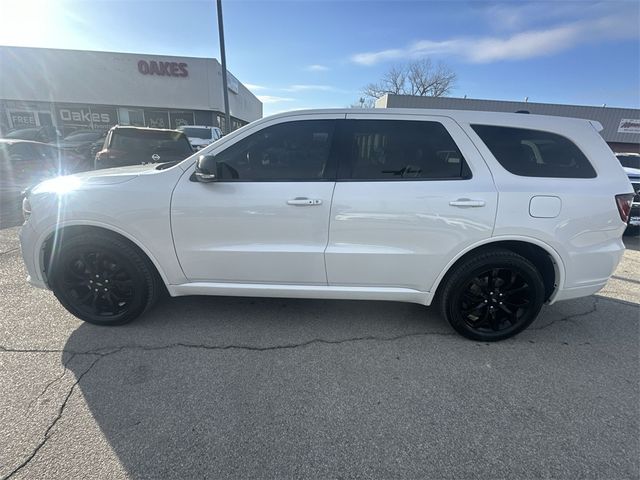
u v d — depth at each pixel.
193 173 2.77
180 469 1.77
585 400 2.31
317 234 2.74
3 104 22.02
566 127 2.79
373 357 2.71
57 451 1.84
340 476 1.76
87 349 2.71
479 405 2.25
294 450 1.90
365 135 2.76
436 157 2.73
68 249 2.83
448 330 3.11
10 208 7.74
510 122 2.77
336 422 2.09
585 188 2.71
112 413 2.11
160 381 2.39
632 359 2.77
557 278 2.84
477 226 2.67
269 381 2.42
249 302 3.51
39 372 2.44
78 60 21.67
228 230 2.76
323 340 2.91
